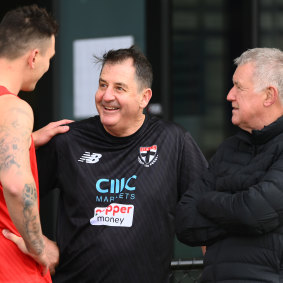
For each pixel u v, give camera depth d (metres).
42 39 9.50
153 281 11.04
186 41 20.70
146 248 10.92
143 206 10.91
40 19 9.54
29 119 8.96
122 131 10.92
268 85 9.36
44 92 20.33
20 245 9.26
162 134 11.25
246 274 8.98
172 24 20.59
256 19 20.84
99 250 10.80
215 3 20.78
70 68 20.62
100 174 10.98
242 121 9.60
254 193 8.88
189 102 20.81
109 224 10.84
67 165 11.11
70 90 20.61
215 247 9.38
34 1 20.19
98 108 10.94
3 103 8.95
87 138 11.12
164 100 20.56
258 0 20.84
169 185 11.17
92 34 20.67
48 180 11.33
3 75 9.38
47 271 9.68
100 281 10.87
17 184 8.61
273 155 9.23
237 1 20.83
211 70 20.84
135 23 20.59
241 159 9.63
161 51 20.53
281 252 8.98
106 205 10.88
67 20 20.58
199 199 9.51
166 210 11.14
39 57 9.55
